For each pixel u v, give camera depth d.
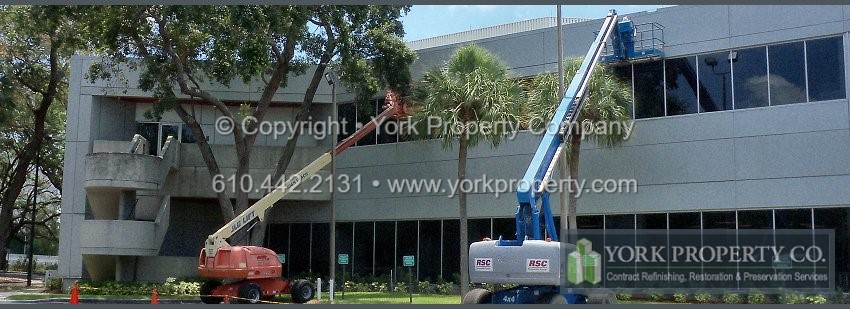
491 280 16.59
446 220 32.25
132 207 31.98
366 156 34.72
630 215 28.09
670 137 27.61
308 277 34.94
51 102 41.12
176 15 26.00
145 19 27.34
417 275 32.69
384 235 33.91
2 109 34.91
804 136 25.22
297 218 36.41
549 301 16.48
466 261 26.44
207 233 37.56
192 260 31.83
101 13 26.36
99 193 31.42
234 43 26.22
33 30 29.42
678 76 27.81
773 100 25.94
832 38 25.11
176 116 37.09
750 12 26.53
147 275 31.25
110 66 30.09
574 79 22.50
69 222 33.69
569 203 26.41
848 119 24.50
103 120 35.25
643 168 28.00
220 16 26.36
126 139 36.28
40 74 38.19
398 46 30.09
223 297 24.31
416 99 27.61
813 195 24.83
